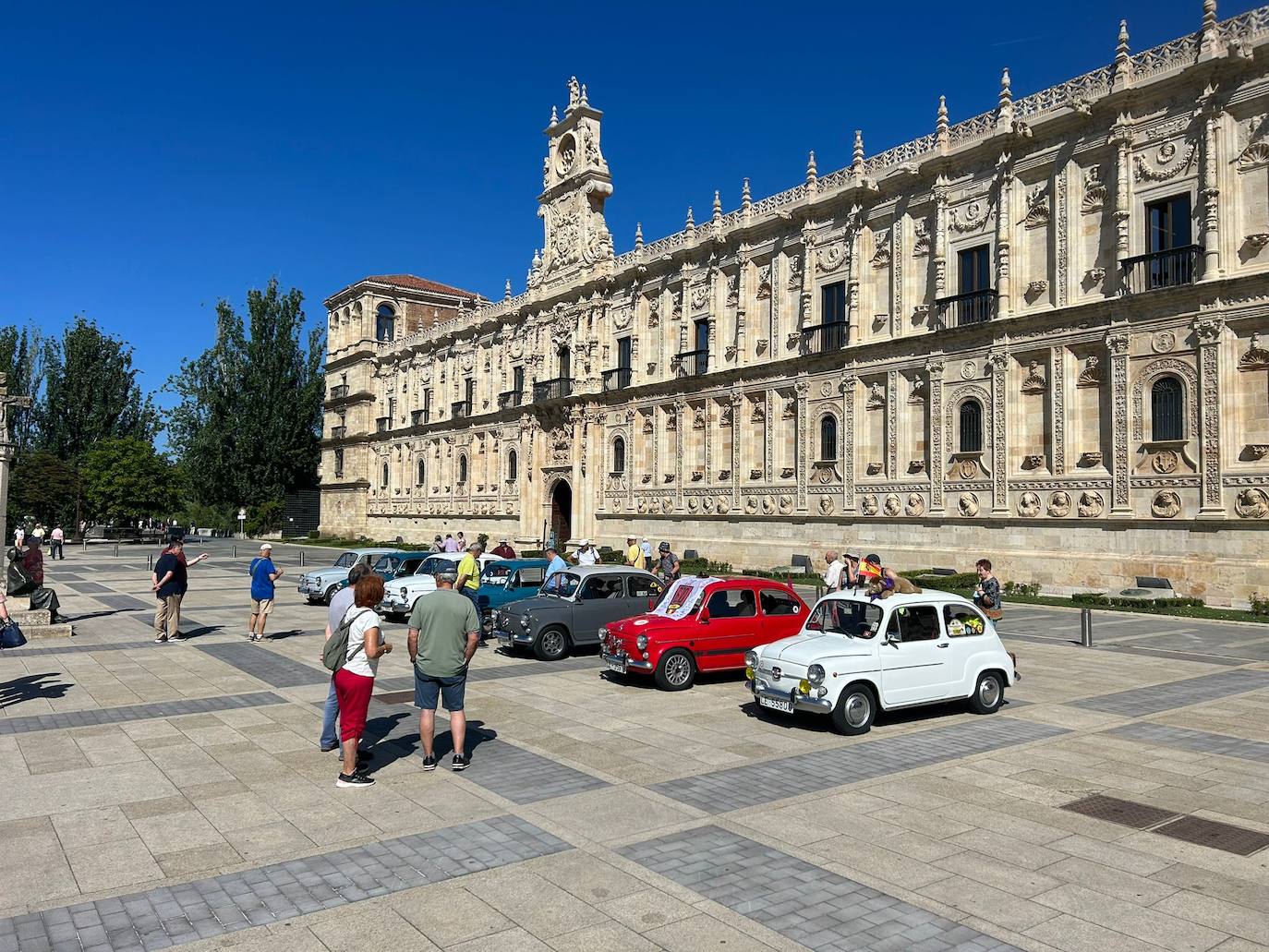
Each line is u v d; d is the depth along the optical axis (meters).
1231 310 26.72
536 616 19.47
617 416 53.00
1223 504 26.66
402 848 8.32
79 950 6.36
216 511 98.56
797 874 7.67
